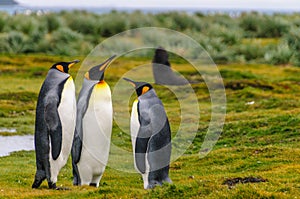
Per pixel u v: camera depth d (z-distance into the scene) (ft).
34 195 105.29
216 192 99.96
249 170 132.57
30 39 466.29
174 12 565.94
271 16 565.12
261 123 187.73
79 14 549.13
